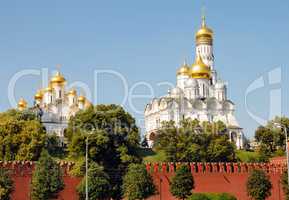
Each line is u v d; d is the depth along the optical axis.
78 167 91.06
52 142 130.12
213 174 100.81
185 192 89.62
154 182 96.25
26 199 87.94
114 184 91.38
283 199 102.00
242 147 168.25
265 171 102.75
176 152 122.50
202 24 184.25
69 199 89.94
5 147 113.81
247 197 98.38
